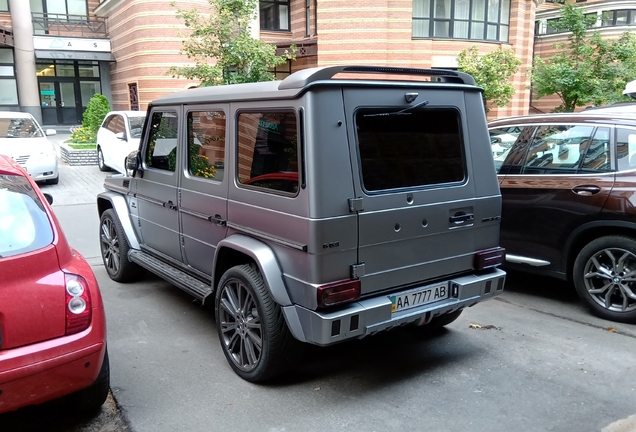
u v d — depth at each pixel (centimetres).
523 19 2373
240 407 354
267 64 1366
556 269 541
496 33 2295
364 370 408
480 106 412
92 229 863
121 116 1371
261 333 365
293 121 340
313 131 322
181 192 472
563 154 542
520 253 563
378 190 348
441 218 380
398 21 2059
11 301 279
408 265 367
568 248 528
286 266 350
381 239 349
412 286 375
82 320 298
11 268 282
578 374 401
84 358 296
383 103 353
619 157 503
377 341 461
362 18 2045
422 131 375
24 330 281
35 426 334
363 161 343
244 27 1347
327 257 328
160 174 509
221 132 414
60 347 288
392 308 361
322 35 2089
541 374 401
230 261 418
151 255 553
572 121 546
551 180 535
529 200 548
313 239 323
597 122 527
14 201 319
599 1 2673
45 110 2658
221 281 404
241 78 1312
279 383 387
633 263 484
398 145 361
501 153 600
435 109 381
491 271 421
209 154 434
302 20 2477
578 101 1505
